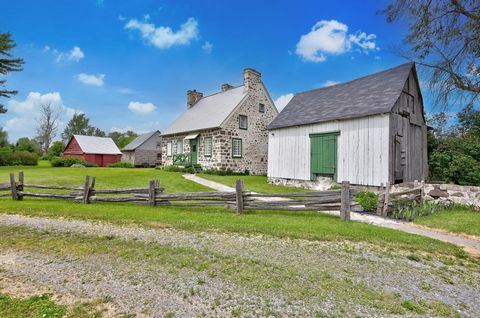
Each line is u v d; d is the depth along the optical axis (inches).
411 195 327.6
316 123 491.5
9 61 898.7
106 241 186.2
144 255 160.6
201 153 767.1
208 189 461.7
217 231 210.1
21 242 183.6
